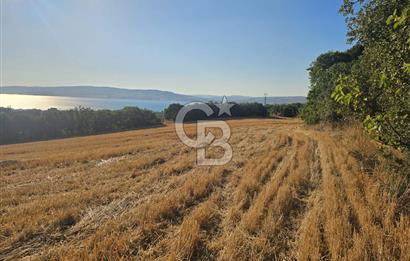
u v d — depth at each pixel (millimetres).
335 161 7262
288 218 4250
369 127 3619
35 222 4543
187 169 8305
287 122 36062
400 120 3588
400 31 3463
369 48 5516
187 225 3998
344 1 5734
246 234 3748
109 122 50250
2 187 7891
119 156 12867
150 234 3943
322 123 17281
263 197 4957
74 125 46719
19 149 23312
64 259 3277
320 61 20906
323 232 3676
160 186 6582
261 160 8648
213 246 3500
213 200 5191
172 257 3205
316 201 4723
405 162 5398
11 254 3703
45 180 8461
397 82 3555
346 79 3639
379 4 4992
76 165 11172
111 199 5793
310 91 20094
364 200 4430
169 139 19812
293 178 6047
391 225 3482
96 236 3877
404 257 2873
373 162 6699
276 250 3346
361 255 2932
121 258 3232
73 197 5930
